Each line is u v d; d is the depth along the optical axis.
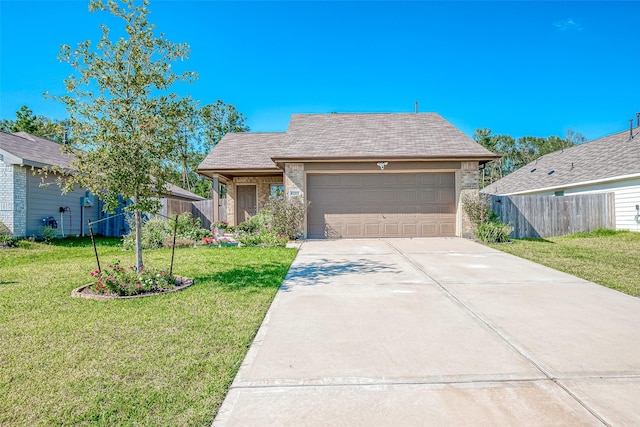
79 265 8.16
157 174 6.26
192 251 10.12
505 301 5.26
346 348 3.68
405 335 4.01
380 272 7.26
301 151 12.89
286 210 12.37
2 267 8.11
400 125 15.13
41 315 4.63
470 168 12.45
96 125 5.95
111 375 3.09
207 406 2.64
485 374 3.12
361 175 12.91
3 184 11.71
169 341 3.81
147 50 6.17
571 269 7.43
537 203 14.36
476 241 11.65
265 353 3.57
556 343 3.76
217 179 15.94
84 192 15.19
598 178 15.34
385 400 2.73
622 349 3.60
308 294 5.69
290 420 2.50
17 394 2.79
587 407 2.62
